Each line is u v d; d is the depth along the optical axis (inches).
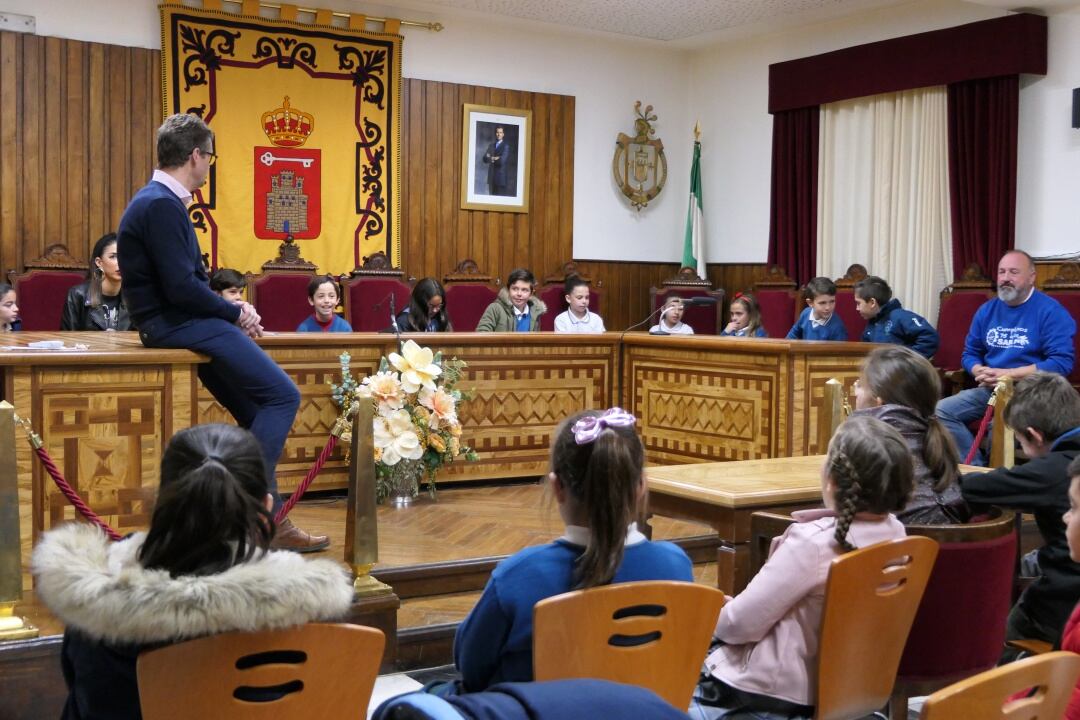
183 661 62.4
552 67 372.2
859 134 337.1
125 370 134.1
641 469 77.4
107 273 227.9
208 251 318.3
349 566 136.6
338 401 193.9
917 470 109.7
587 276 348.2
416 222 350.3
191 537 65.8
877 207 332.2
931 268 316.2
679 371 218.4
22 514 128.6
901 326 250.7
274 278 285.3
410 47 346.6
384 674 132.1
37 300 269.6
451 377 199.0
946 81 304.0
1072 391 117.0
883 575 86.9
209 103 314.7
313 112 329.1
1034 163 291.1
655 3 331.0
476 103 357.7
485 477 215.8
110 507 134.3
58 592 62.6
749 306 283.6
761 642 92.3
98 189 302.7
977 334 244.4
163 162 139.0
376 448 185.9
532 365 219.0
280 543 150.4
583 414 79.4
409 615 145.0
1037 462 110.3
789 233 357.1
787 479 128.3
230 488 66.1
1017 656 121.6
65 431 131.1
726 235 389.4
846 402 204.1
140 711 64.3
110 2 302.8
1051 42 286.4
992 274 296.7
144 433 135.9
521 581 75.9
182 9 308.5
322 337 195.9
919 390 113.7
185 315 138.3
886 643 90.1
